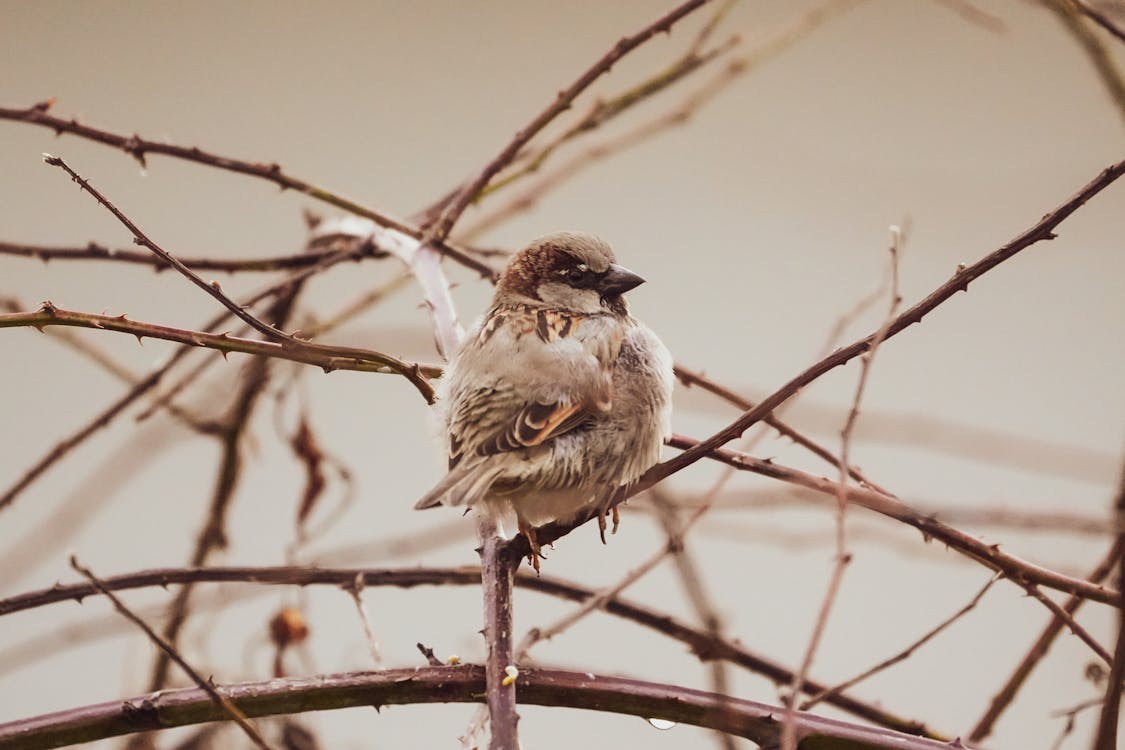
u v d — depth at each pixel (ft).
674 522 23.75
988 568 23.84
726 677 19.52
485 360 25.49
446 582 26.37
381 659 24.79
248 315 21.40
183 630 30.71
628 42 29.96
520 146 30.32
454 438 24.82
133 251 31.45
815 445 25.88
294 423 31.63
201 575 25.20
